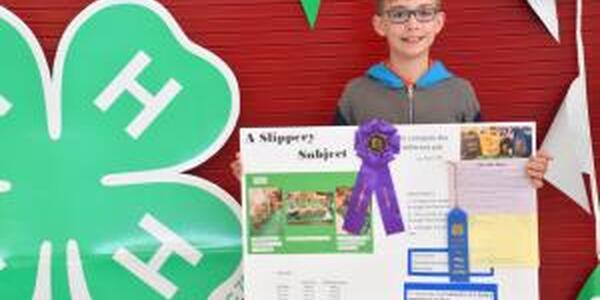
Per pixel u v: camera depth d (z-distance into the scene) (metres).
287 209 1.36
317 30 1.56
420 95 1.44
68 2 1.55
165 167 1.54
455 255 1.34
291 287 1.37
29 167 1.53
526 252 1.33
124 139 1.54
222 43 1.55
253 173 1.37
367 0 1.55
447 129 1.34
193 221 1.55
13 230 1.53
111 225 1.54
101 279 1.54
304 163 1.36
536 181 1.32
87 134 1.54
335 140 1.36
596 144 1.54
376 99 1.46
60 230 1.54
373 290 1.36
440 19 1.43
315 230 1.36
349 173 1.36
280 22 1.55
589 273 1.56
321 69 1.56
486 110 1.56
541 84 1.54
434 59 1.55
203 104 1.54
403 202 1.35
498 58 1.55
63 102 1.53
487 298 1.34
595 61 1.54
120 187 1.54
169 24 1.53
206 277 1.55
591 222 1.55
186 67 1.54
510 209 1.33
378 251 1.36
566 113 1.51
